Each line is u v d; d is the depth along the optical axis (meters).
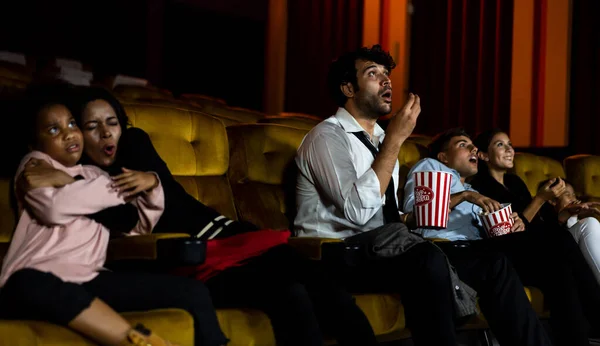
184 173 2.13
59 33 6.94
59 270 1.40
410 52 6.61
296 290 1.66
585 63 5.63
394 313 2.02
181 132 2.16
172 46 7.98
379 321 1.96
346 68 2.28
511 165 2.99
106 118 1.69
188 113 2.21
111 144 1.69
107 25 7.32
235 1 8.26
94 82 5.02
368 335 1.74
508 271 2.11
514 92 6.01
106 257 1.56
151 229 1.65
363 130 2.25
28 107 1.58
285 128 2.45
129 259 1.53
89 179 1.51
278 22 7.62
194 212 1.83
